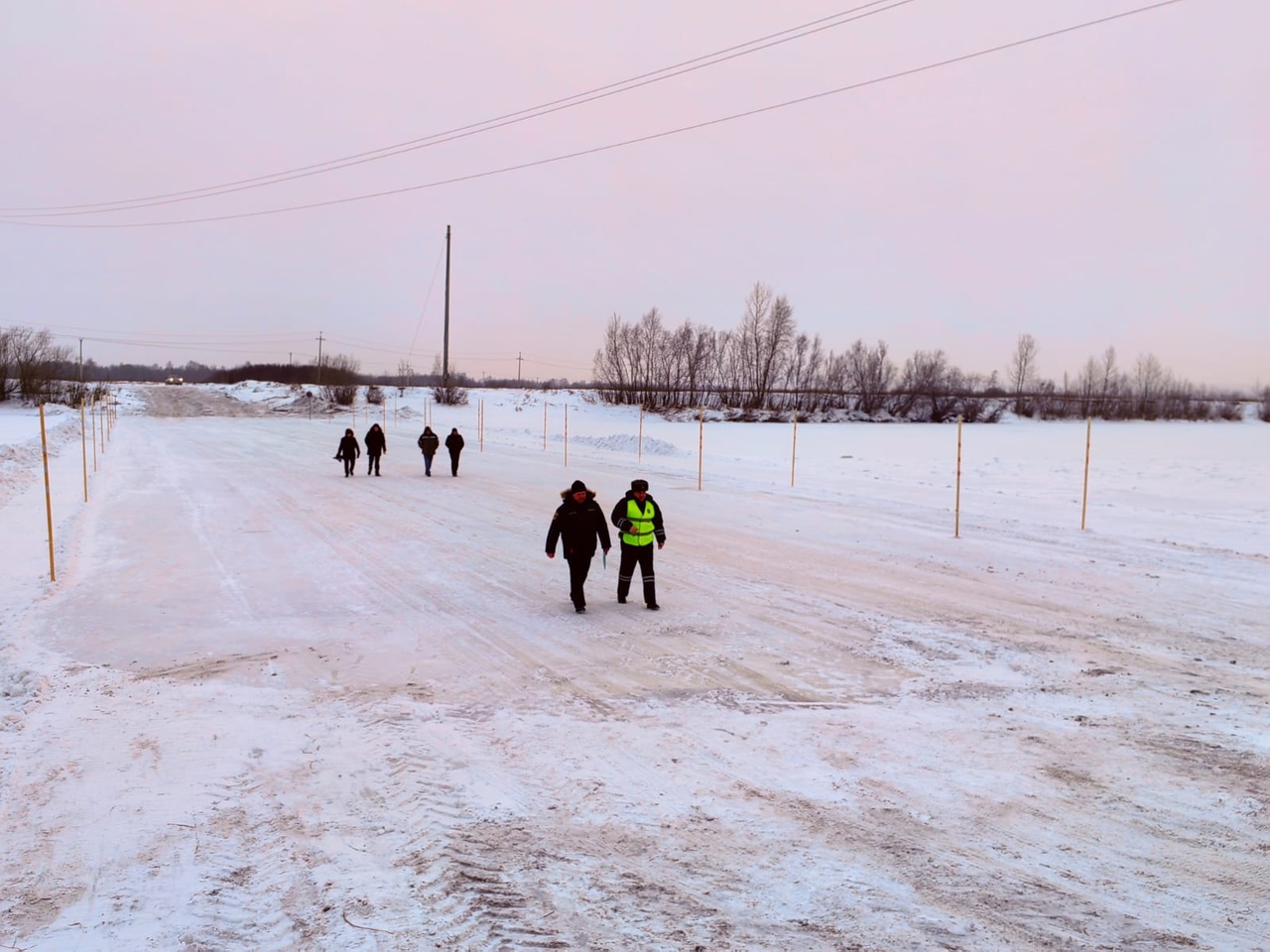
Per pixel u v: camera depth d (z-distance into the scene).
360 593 11.01
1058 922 4.02
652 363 85.44
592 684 7.56
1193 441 51.31
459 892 4.25
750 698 7.21
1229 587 11.51
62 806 5.16
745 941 3.84
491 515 17.92
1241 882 4.41
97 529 15.74
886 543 14.84
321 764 5.83
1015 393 96.56
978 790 5.47
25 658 8.09
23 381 64.25
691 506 19.53
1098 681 7.67
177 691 7.27
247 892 4.25
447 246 69.56
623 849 4.70
